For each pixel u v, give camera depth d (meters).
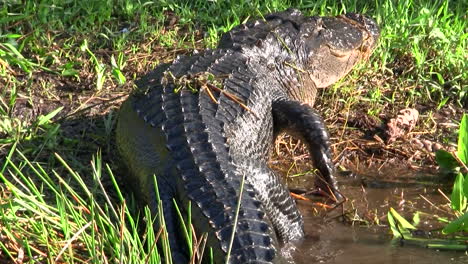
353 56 8.15
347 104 7.93
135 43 8.48
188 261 5.34
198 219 5.37
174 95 6.53
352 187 7.08
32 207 5.58
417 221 6.44
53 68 8.02
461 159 6.86
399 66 8.41
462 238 6.18
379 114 7.92
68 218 5.59
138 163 6.16
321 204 6.82
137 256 4.97
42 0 8.67
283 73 7.57
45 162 6.69
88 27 8.65
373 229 6.39
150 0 9.04
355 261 5.91
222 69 7.03
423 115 7.95
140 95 6.70
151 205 5.69
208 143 5.94
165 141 6.02
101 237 5.02
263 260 4.93
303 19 7.97
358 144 7.64
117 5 8.94
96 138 7.11
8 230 5.40
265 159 6.94
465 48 8.49
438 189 7.01
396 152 7.56
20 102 7.50
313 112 7.15
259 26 7.81
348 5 9.05
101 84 7.77
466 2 9.09
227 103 6.57
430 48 8.47
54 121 7.30
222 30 8.55
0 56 7.89
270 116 7.09
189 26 8.74
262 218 5.34
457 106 8.08
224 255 5.00
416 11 8.93
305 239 6.25
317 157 7.02
